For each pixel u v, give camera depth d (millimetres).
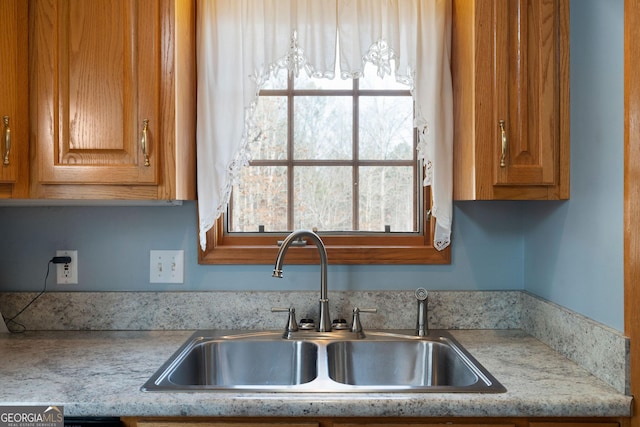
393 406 1013
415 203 1698
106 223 1642
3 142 1284
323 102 1698
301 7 1461
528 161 1344
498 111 1328
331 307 1619
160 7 1350
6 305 1608
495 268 1660
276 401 1016
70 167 1324
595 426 1037
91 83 1329
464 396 1032
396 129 1699
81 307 1611
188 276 1644
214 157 1512
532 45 1339
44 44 1321
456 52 1512
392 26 1461
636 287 1041
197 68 1540
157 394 1040
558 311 1359
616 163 1117
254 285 1647
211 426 1032
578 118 1292
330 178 1700
